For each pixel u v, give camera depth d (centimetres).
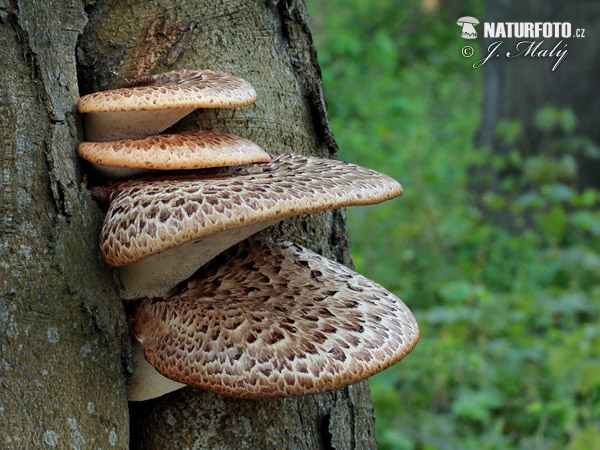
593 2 437
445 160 462
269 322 121
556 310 276
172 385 128
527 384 244
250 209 114
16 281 116
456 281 326
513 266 334
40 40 120
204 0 134
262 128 137
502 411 244
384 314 126
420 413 234
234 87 124
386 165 434
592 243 360
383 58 626
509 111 452
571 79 438
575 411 215
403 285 327
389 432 214
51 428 116
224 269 129
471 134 561
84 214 121
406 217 377
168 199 116
